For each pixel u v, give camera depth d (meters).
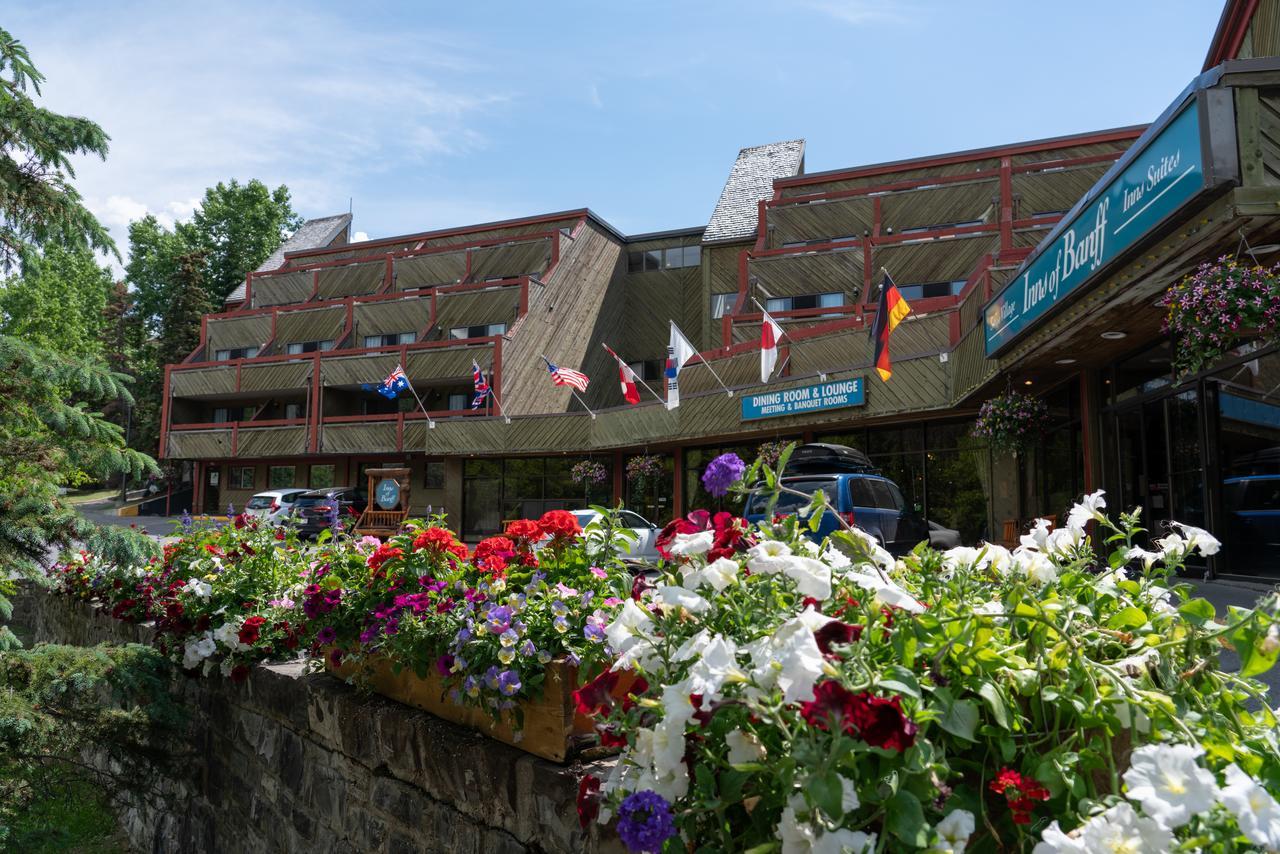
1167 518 10.32
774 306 27.77
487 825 2.95
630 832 1.58
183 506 47.41
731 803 1.58
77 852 5.85
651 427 24.59
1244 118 6.30
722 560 1.88
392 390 29.36
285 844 4.26
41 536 5.63
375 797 3.57
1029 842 1.56
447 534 3.75
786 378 20.09
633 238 40.16
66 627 8.21
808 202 29.83
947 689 1.54
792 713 1.51
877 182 30.03
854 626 1.54
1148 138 7.25
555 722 2.82
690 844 1.72
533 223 38.72
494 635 2.99
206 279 62.69
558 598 2.95
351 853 3.69
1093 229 8.51
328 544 5.04
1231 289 6.52
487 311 36.00
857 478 10.00
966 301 15.06
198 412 42.53
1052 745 1.64
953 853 1.40
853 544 1.93
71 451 5.81
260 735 4.65
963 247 25.80
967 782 1.65
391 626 3.48
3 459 5.55
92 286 56.88
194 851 5.34
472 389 36.06
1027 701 1.72
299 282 42.78
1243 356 8.48
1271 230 6.62
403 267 40.00
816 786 1.34
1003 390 14.23
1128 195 7.65
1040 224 24.48
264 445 37.47
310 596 4.02
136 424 52.53
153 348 61.88
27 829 5.32
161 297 64.50
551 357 35.12
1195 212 6.79
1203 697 1.75
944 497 18.12
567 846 2.56
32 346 5.68
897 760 1.46
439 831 3.18
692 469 25.22
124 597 6.82
